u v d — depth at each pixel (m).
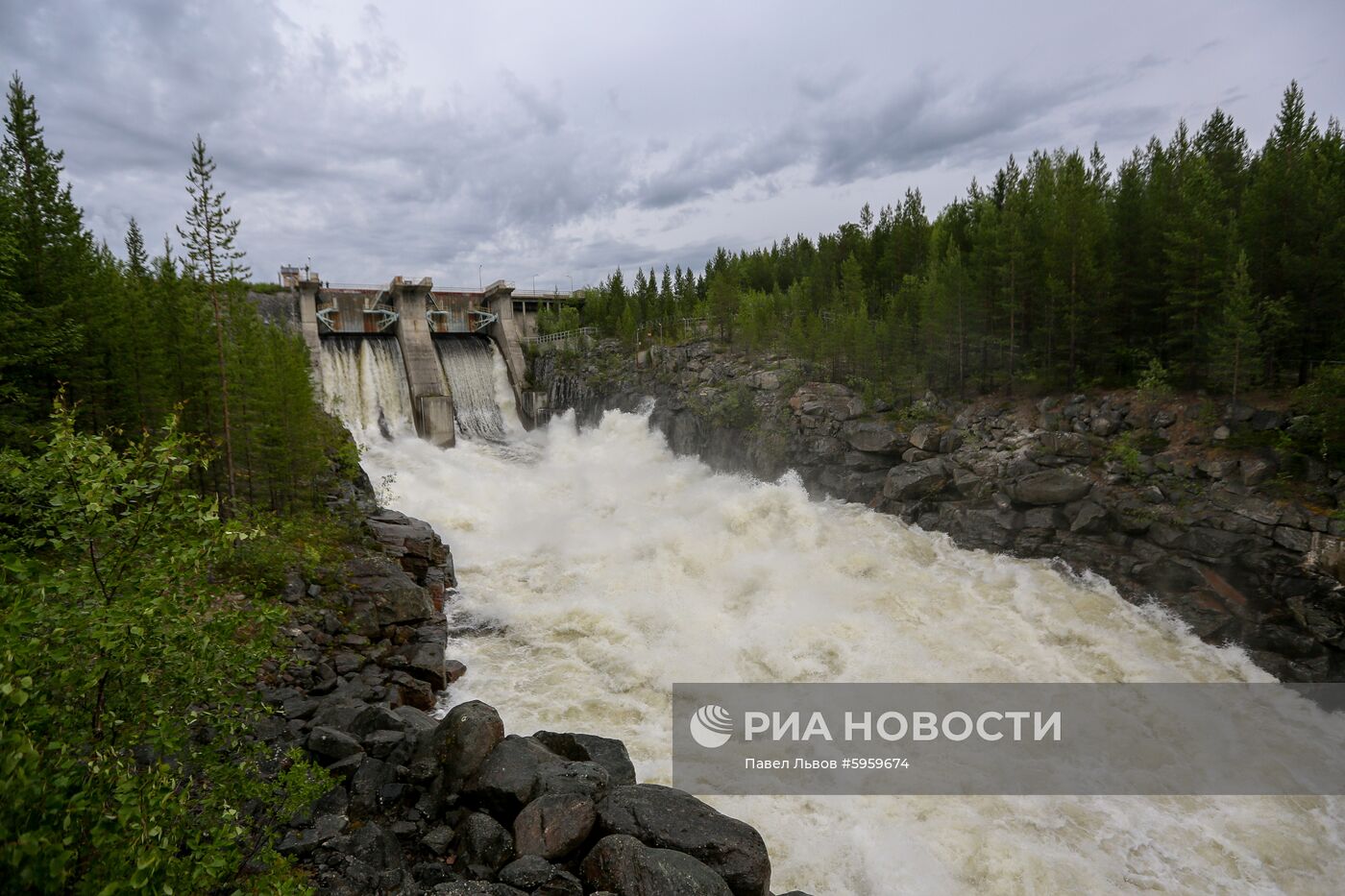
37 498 8.88
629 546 40.44
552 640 29.62
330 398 72.00
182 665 9.29
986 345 47.62
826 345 56.59
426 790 15.95
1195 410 34.25
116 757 7.91
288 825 14.09
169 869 7.63
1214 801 20.05
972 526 36.94
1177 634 28.53
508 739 16.97
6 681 6.76
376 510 43.88
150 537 9.20
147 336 33.81
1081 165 53.53
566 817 14.19
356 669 23.89
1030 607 30.67
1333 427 27.30
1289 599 26.69
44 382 30.41
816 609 31.31
